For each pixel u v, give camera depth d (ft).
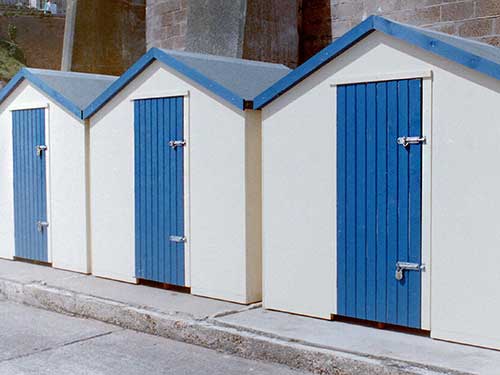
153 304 21.01
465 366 14.76
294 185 19.35
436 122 16.56
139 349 18.66
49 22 94.63
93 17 47.78
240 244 20.62
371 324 18.24
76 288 23.50
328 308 18.74
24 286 24.25
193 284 22.00
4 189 29.43
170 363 17.42
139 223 23.56
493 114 15.67
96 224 25.22
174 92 22.07
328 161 18.60
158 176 22.82
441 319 16.65
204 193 21.49
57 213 26.84
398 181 17.26
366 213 17.89
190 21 35.24
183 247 22.20
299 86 19.12
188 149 21.81
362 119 17.89
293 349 16.72
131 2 49.49
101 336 20.02
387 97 17.39
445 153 16.44
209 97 21.16
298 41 35.42
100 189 24.97
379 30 17.20
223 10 33.68
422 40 16.44
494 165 15.71
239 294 20.75
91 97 26.96
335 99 18.38
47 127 26.91
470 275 16.14
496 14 26.66
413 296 17.10
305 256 19.20
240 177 20.52
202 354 18.12
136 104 23.40
